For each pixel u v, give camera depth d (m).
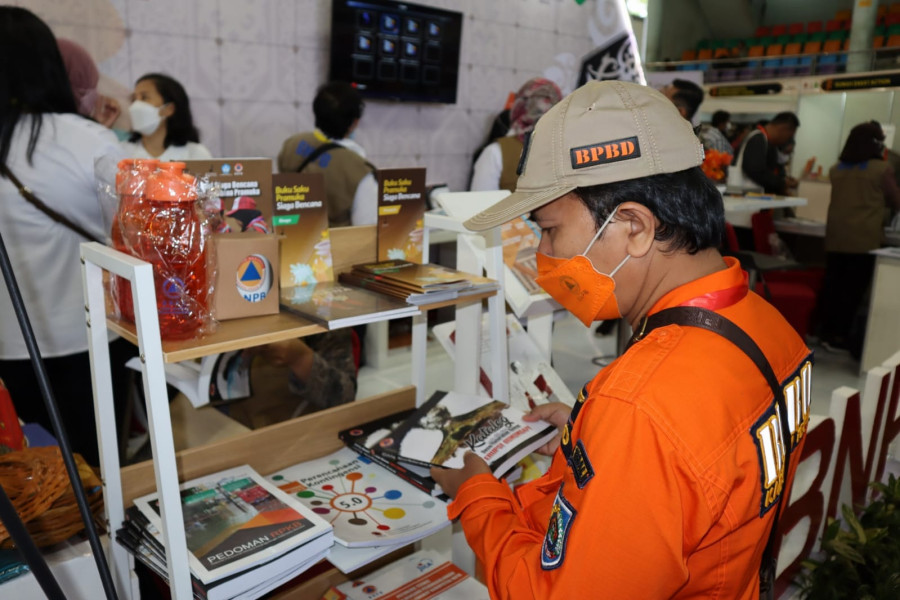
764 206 4.57
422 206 1.70
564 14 5.66
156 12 3.67
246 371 1.91
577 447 0.80
